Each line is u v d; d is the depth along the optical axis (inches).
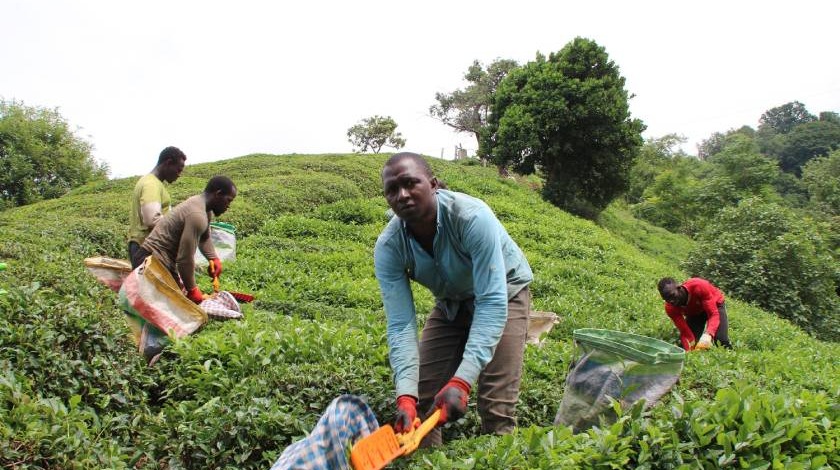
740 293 644.1
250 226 629.3
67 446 133.3
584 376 147.3
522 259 155.0
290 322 244.5
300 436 146.8
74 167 1344.7
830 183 1418.6
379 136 1979.6
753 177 1251.2
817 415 126.0
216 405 154.9
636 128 1144.2
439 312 158.4
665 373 141.8
